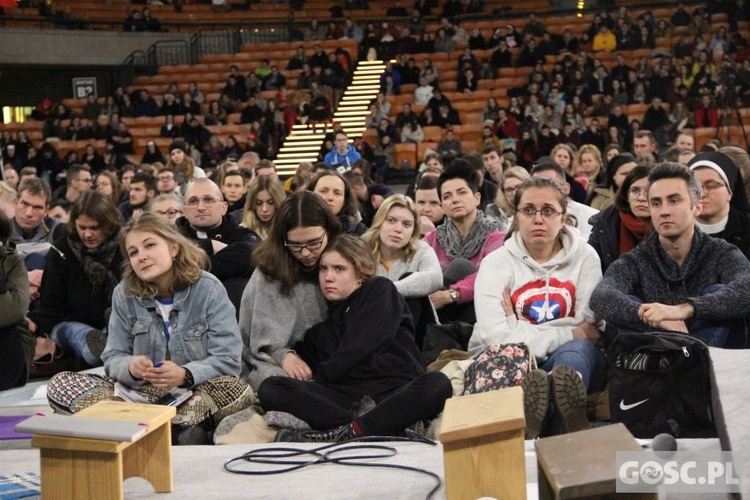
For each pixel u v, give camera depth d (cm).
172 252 409
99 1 2573
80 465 260
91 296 589
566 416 372
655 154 1212
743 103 1991
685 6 2361
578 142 1925
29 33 2320
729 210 473
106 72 2467
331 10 2633
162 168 1198
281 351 443
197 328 412
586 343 424
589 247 457
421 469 297
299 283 450
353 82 2342
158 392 405
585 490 215
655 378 363
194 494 283
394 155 1991
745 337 414
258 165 1017
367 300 428
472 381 403
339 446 334
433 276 505
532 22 2417
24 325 534
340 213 602
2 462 334
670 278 422
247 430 393
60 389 405
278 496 277
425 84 2223
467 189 583
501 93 2239
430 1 2644
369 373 412
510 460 247
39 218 768
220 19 2639
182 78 2395
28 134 2189
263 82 2294
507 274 454
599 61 2141
